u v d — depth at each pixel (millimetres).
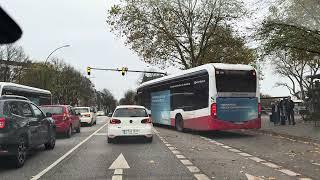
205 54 39562
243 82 19891
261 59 23203
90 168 10664
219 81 19594
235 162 11500
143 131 17453
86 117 33250
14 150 10625
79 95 96625
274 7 21797
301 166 10734
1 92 22766
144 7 38219
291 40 21938
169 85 25656
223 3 36531
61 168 10727
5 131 10438
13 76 63406
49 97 36969
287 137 19141
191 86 21922
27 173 10070
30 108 12859
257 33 22531
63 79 80125
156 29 38594
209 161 11719
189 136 20828
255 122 19953
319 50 22703
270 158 12328
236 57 38312
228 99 19656
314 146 15586
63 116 20484
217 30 38188
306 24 21297
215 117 19438
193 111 21547
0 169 10695
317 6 20797
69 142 18203
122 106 18047
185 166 10812
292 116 25734
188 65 39656
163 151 14297
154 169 10359
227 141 18000
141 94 33281
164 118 26609
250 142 17469
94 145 16719
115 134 17328
